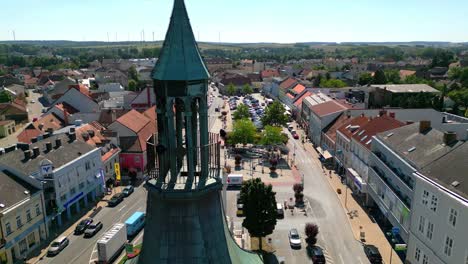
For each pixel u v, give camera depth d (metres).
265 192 55.09
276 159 101.00
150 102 138.12
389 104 128.00
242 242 55.06
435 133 58.22
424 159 52.56
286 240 60.56
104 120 112.94
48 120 109.69
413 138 60.81
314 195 78.75
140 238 61.66
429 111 101.94
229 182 82.88
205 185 16.33
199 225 16.22
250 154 107.88
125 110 120.31
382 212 63.97
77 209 70.88
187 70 15.63
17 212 54.06
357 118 94.12
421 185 47.66
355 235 61.62
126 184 85.38
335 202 75.12
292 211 71.12
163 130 16.52
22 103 166.50
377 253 54.12
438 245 43.94
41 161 61.38
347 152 86.31
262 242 59.56
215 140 18.14
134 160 89.94
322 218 68.19
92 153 74.94
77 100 129.12
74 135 76.31
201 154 16.70
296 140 125.38
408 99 126.31
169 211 16.16
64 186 65.12
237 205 72.19
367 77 199.50
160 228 16.28
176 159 17.25
